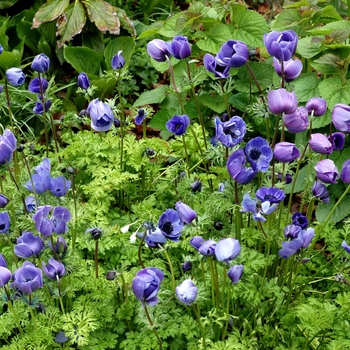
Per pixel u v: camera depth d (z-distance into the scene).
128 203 2.37
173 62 2.79
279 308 1.96
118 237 2.15
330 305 1.90
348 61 2.42
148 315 1.76
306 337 1.89
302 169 2.51
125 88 3.30
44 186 1.89
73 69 3.42
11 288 1.83
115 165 2.35
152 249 1.96
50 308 1.91
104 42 3.40
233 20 2.77
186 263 1.88
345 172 1.86
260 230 2.03
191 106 2.73
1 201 1.84
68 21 3.15
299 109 1.83
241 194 1.84
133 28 3.35
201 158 2.31
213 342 1.93
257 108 1.93
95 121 2.04
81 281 1.99
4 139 1.81
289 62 1.85
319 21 2.78
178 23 2.71
